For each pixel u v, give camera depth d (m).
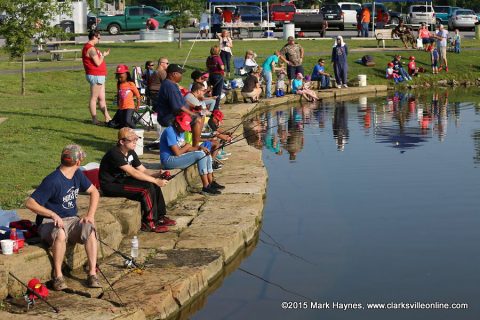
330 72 35.75
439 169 17.52
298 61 31.05
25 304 8.42
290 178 16.64
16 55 24.53
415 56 40.19
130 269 9.73
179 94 14.05
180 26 41.12
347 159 18.83
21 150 14.58
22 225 9.22
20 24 24.05
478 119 25.88
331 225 13.00
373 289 10.16
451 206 14.20
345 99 32.09
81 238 9.03
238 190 14.05
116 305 8.59
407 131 23.30
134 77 23.19
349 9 58.62
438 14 58.41
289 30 45.75
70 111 20.31
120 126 17.75
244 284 10.25
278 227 12.87
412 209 14.01
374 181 16.28
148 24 48.53
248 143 21.12
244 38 47.56
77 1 49.09
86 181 9.30
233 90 29.00
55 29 24.66
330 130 23.48
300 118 26.14
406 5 76.81
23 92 24.88
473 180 16.30
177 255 10.41
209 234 11.36
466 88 37.00
